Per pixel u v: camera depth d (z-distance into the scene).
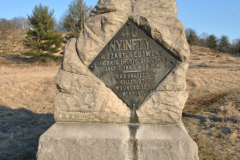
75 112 3.09
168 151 2.80
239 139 3.97
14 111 6.21
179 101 2.94
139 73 3.04
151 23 2.92
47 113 6.02
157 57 3.00
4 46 39.72
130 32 3.02
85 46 3.04
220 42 62.19
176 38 2.95
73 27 26.58
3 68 17.11
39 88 9.66
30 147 3.91
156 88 3.00
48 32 25.23
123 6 3.05
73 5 26.44
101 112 3.03
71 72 3.11
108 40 3.06
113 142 2.88
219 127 4.62
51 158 2.96
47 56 25.16
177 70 2.93
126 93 3.07
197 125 4.98
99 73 3.09
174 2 3.05
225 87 9.30
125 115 3.03
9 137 4.14
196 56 44.50
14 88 9.28
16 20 63.81
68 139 2.95
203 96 8.00
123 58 3.05
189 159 2.78
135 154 2.87
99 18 3.04
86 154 2.92
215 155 3.49
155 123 3.04
